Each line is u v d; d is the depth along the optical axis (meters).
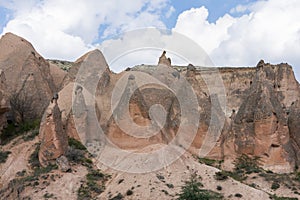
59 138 38.28
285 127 44.84
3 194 35.53
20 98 49.28
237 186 35.69
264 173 41.50
